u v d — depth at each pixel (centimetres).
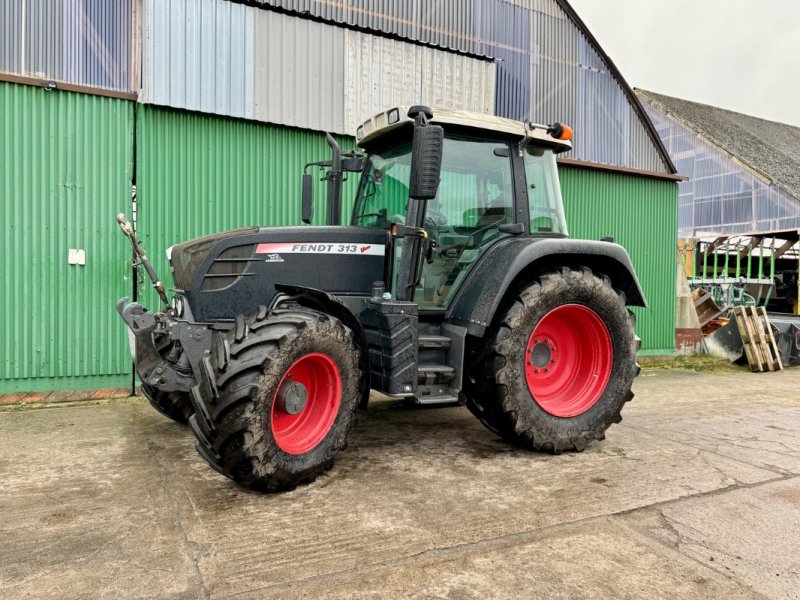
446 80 662
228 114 548
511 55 719
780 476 326
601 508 275
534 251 351
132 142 520
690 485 309
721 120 2670
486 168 379
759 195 2095
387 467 332
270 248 335
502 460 347
